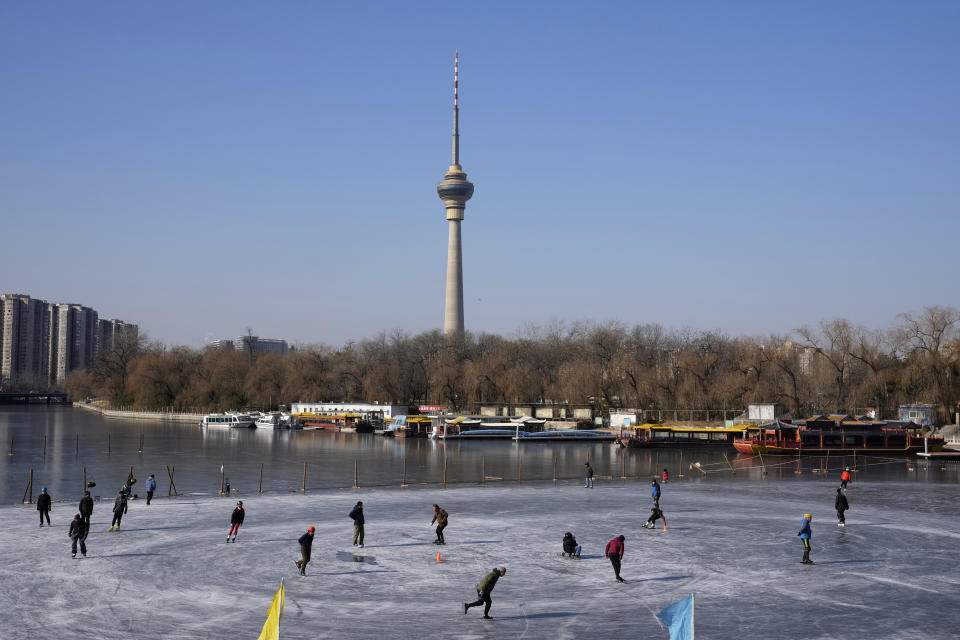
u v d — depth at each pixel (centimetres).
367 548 4800
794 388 16525
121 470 9556
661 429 14650
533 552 4728
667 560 4559
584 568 4338
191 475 9069
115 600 3650
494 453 12838
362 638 3169
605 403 18450
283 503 6662
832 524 5806
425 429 17425
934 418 14225
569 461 11419
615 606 3628
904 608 3638
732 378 16812
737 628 3350
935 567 4422
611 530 5497
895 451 12225
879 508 6650
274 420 19312
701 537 5262
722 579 4131
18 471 9362
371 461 11050
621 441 14062
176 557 4497
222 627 3281
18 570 4175
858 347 16000
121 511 5341
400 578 4078
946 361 14938
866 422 12556
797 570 4334
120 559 4441
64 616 3416
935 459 11656
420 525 5612
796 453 12262
